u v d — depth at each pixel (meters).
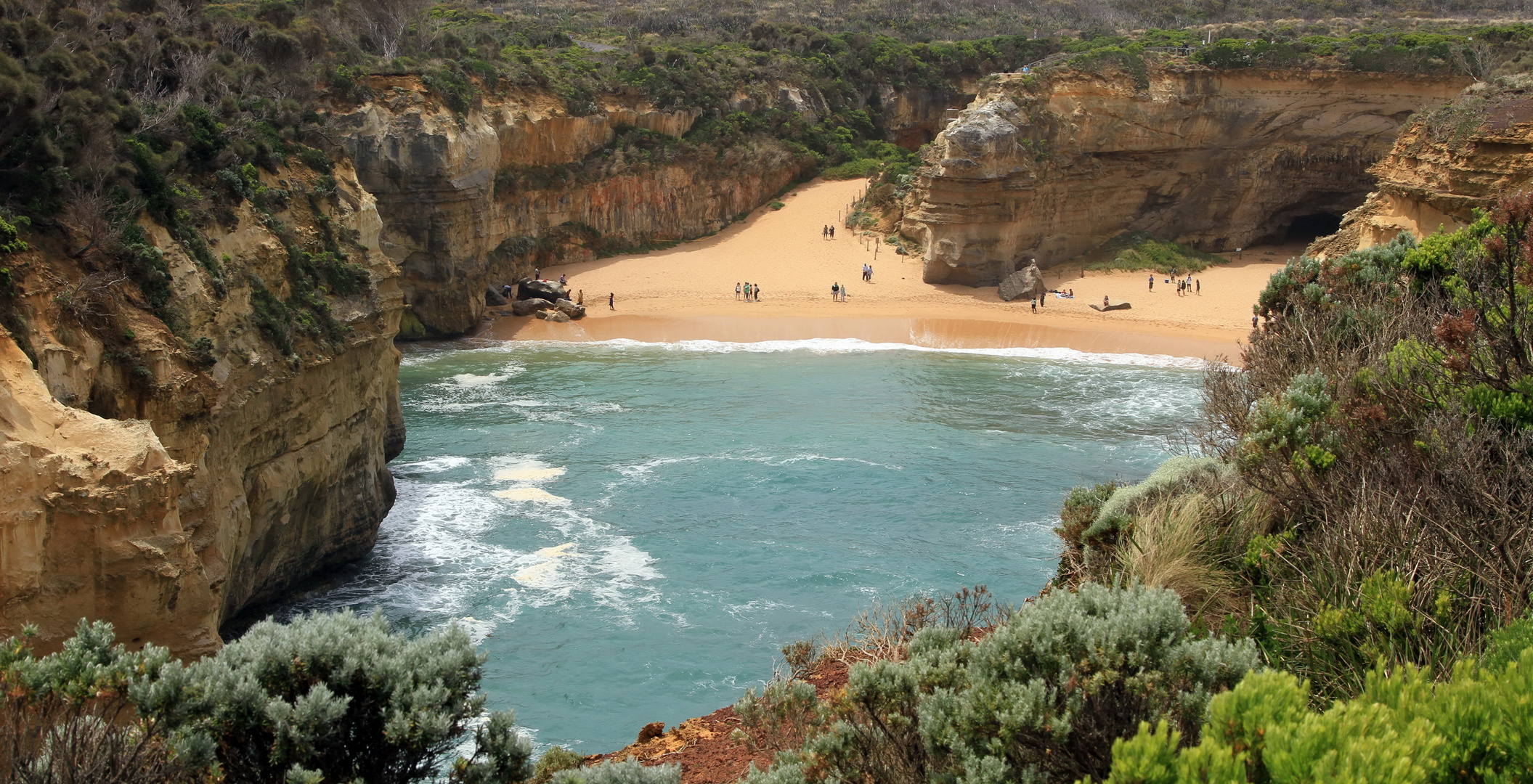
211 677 7.23
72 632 14.36
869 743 7.48
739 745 10.08
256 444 22.19
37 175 18.02
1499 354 9.95
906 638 11.80
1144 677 6.44
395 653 7.85
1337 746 4.79
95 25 26.69
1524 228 10.74
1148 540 10.92
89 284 17.34
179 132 22.53
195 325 20.00
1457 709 5.12
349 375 26.22
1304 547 9.57
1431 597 7.73
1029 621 7.01
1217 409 14.38
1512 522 7.95
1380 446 9.84
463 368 51.34
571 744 17.83
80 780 6.39
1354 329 13.23
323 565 25.75
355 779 7.07
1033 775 6.38
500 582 25.45
